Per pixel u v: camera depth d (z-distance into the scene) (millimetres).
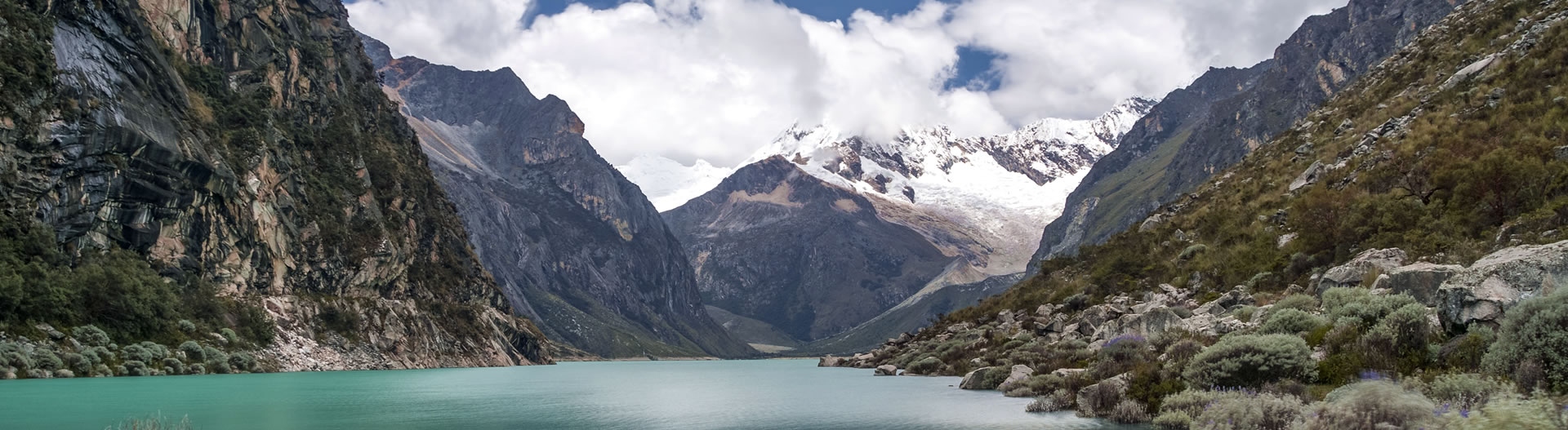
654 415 39969
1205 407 28250
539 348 161875
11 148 68938
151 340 73062
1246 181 96938
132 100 81625
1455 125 69250
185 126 88750
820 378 82938
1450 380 24062
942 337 99250
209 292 84500
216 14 106812
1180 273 75875
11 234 67750
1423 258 48406
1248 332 41000
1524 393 22391
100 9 82438
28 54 71625
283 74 114812
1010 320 89938
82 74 76688
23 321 63156
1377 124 87812
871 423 34719
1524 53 78375
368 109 140625
